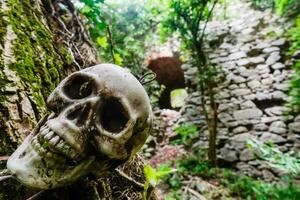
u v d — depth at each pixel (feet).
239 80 17.16
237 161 15.40
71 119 2.22
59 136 2.10
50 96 2.45
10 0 4.17
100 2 6.39
